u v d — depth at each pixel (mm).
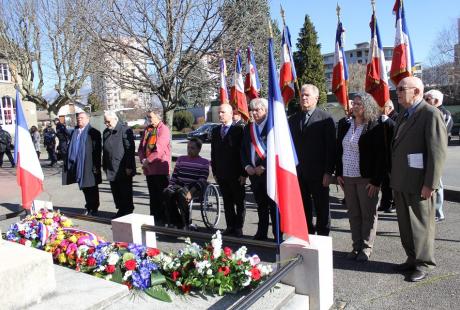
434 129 3895
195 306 3215
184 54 9641
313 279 3395
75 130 7359
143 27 9570
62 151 15797
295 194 3396
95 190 7441
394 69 6184
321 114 4910
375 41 6469
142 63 9906
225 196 5891
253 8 9773
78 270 3783
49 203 5688
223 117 5770
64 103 20266
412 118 4074
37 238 4383
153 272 3564
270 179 3422
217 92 10898
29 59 18188
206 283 3387
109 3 9445
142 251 3883
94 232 6301
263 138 5227
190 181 6199
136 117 45062
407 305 3646
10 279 2840
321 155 4871
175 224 6137
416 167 4023
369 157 4488
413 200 4098
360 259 4680
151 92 10328
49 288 3121
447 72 35250
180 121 45062
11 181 12477
